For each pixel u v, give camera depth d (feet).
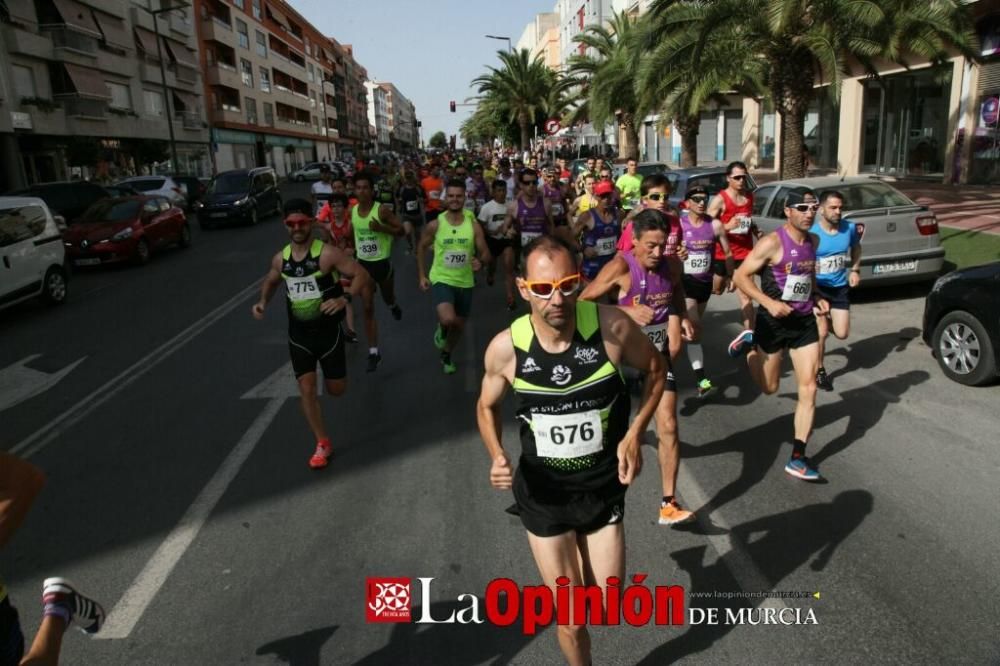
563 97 147.74
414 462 16.74
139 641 10.73
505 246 37.19
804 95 44.16
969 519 13.05
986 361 19.40
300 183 177.27
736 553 12.37
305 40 271.69
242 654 10.35
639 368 8.70
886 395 19.74
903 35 42.88
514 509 9.20
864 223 28.71
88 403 22.72
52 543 13.85
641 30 52.03
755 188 35.91
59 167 107.96
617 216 24.66
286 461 17.19
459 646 10.33
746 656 9.84
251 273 48.39
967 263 32.60
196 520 14.43
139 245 54.03
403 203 53.93
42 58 103.96
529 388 8.28
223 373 24.99
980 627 10.18
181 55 152.66
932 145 69.77
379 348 27.43
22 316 37.96
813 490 14.49
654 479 15.43
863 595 11.02
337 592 11.74
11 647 6.84
